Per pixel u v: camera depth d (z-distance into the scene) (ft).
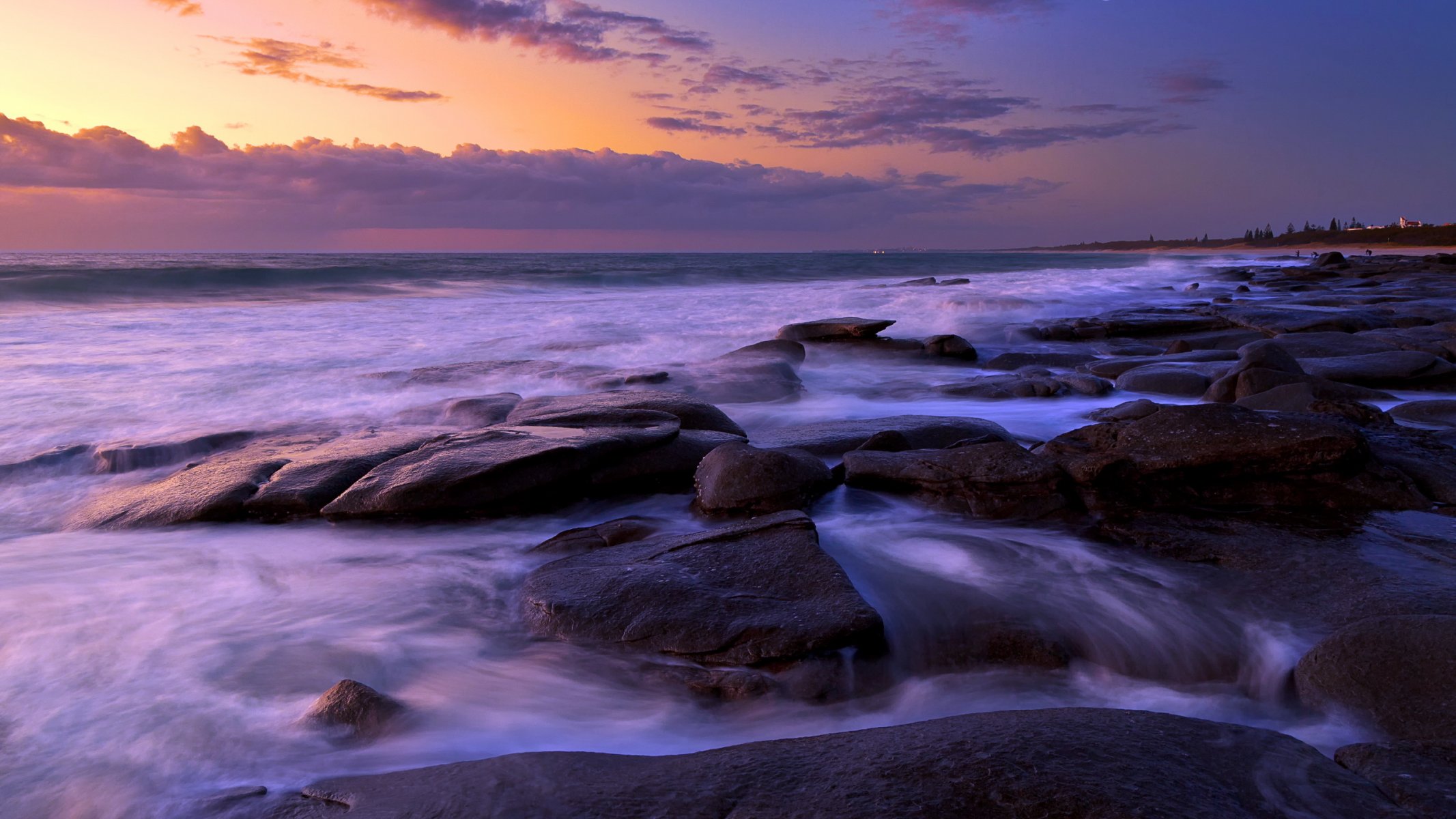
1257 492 17.94
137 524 18.89
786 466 18.85
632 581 13.88
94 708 11.15
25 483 22.68
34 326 53.16
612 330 55.01
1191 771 7.88
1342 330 45.78
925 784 7.73
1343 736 10.10
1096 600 14.19
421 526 18.67
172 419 28.86
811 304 75.41
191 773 9.70
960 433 24.23
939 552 16.40
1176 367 35.40
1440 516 16.97
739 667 12.11
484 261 223.10
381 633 13.65
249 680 12.02
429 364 39.91
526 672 12.51
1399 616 10.93
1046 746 8.27
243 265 143.84
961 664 12.67
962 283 104.88
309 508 19.02
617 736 10.93
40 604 14.67
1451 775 7.96
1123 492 18.34
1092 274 135.13
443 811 8.01
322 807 8.57
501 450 20.01
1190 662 12.45
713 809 7.75
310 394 32.94
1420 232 327.26
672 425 22.80
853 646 12.25
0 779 9.58
